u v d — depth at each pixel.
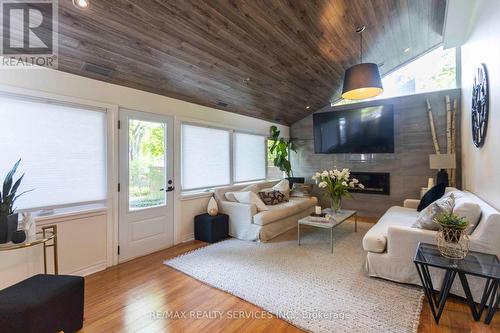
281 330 1.79
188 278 2.61
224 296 2.25
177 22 2.45
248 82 3.93
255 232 3.74
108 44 2.46
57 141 2.55
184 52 2.88
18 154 2.29
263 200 4.54
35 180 2.40
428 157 4.82
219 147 4.62
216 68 3.34
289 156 6.55
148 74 3.07
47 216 2.45
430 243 2.22
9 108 2.24
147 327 1.84
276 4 2.59
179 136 3.84
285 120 6.26
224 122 4.71
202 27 2.60
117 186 3.06
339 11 2.93
